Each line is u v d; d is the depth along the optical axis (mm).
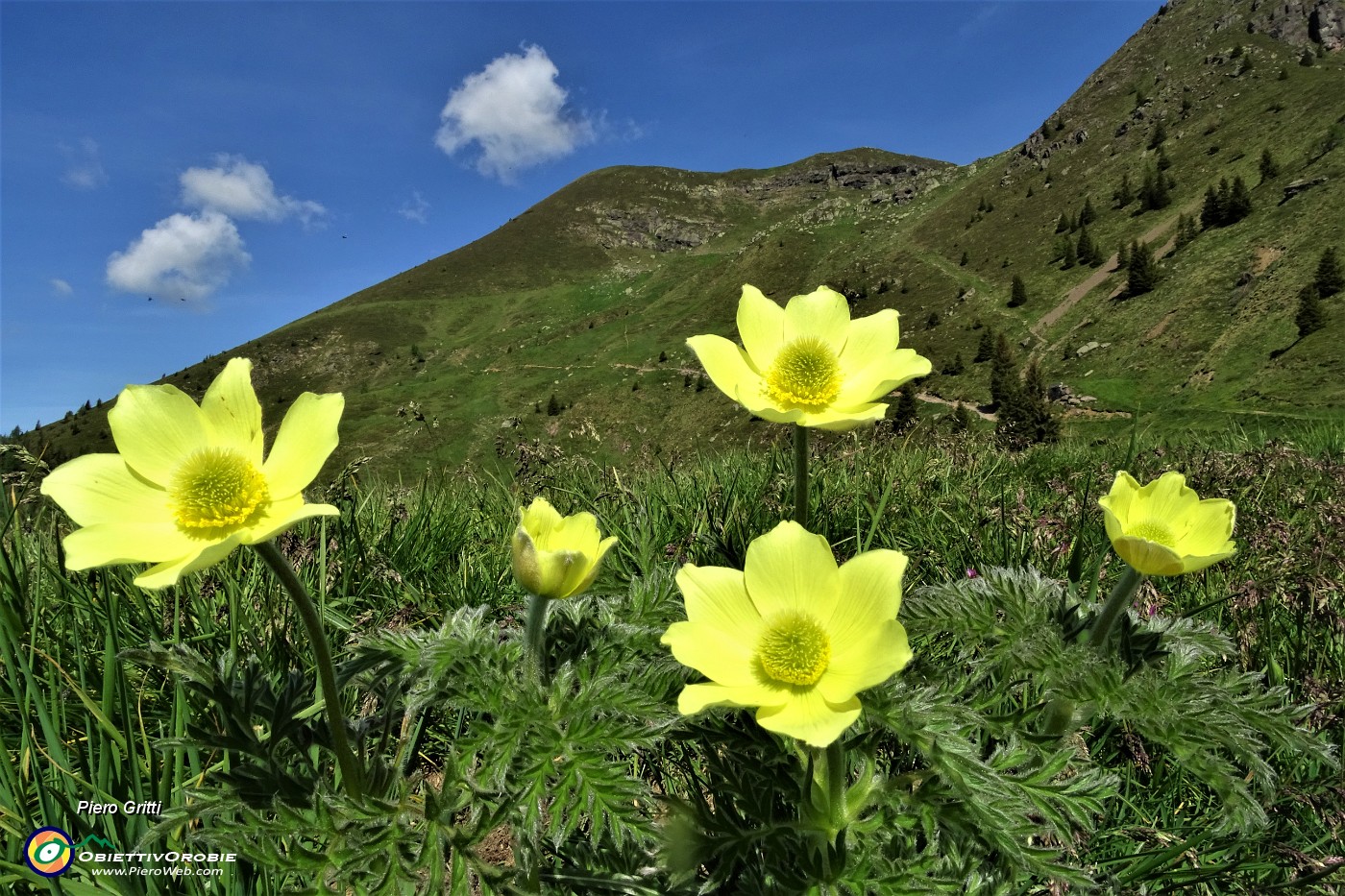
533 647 1697
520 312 171000
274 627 2520
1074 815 1544
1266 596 2602
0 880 1628
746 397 1852
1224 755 2084
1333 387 44219
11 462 2732
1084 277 92312
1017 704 2207
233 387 1642
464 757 1526
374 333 162750
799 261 139375
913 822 1517
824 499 3865
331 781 1960
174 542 1490
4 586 2404
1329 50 113938
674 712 1602
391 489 4695
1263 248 68750
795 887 1433
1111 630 1857
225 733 1782
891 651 1333
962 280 109062
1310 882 1678
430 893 1411
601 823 1442
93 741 2102
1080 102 142750
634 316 138875
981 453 5715
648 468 5188
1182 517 2008
